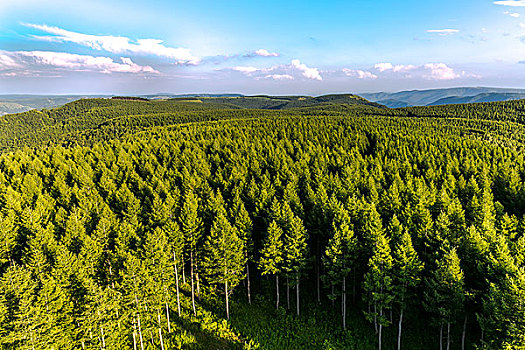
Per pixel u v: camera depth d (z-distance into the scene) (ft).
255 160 272.31
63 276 111.14
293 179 217.36
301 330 132.26
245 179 230.89
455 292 101.91
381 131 426.10
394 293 118.21
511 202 187.32
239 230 148.05
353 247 126.21
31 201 193.77
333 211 151.53
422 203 153.17
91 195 197.57
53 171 273.13
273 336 128.67
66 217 165.68
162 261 119.14
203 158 304.09
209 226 166.71
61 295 100.83
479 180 216.74
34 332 91.25
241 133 442.50
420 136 386.52
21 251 143.74
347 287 148.25
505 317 89.45
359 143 366.22
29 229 148.77
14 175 263.70
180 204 186.19
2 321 90.58
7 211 173.37
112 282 128.98
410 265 112.88
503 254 105.09
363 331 129.18
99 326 103.50
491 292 93.20
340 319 137.08
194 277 164.66
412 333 125.39
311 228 159.12
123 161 288.51
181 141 393.09
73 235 142.72
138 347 120.37
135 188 230.27
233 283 140.67
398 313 132.26
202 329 131.23
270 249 134.72
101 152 349.41
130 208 175.73
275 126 512.63
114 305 106.63
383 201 171.42
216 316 139.64
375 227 130.00
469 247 116.78
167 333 128.06
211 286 151.53
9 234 143.84
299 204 169.27
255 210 176.65
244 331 131.23
